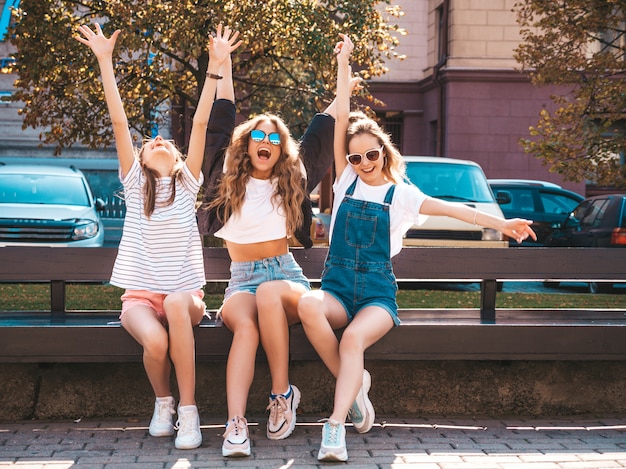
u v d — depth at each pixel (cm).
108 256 524
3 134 2088
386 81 2625
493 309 559
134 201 478
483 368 533
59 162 2072
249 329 451
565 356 500
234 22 1110
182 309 444
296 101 1469
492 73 2344
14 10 1188
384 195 482
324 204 1433
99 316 522
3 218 1264
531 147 1340
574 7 1351
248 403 521
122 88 1220
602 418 527
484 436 480
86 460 422
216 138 500
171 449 444
